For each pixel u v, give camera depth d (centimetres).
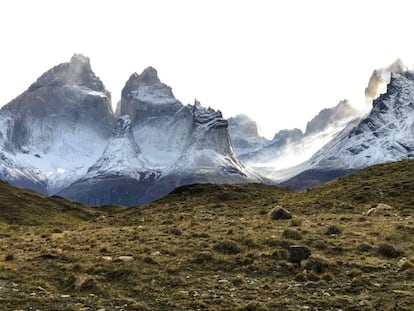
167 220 5209
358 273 2752
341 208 5647
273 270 2873
